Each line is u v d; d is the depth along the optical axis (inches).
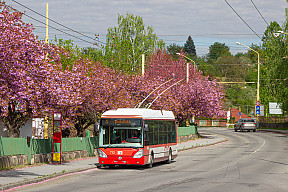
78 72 1190.9
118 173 870.4
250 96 5059.1
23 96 834.2
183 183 682.2
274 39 3105.3
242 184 661.9
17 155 906.1
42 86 904.9
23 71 819.4
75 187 644.1
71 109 1082.7
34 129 1439.5
